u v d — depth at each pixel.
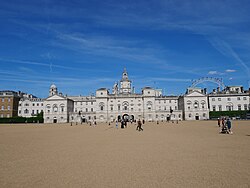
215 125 70.94
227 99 159.88
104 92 162.38
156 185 10.94
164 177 12.23
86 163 15.71
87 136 37.94
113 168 14.26
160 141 28.36
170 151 20.25
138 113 160.88
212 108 160.25
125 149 21.89
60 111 163.50
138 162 15.90
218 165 14.68
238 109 158.00
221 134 37.22
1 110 165.00
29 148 22.98
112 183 11.30
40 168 14.37
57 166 14.88
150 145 24.56
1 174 13.05
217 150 20.36
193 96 158.75
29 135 40.59
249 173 12.74
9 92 167.88
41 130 57.69
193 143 25.56
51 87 197.75
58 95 164.62
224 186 10.66
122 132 47.69
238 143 24.92
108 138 33.84
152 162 15.85
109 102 162.38
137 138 33.12
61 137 36.09
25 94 189.50
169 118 160.12
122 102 162.00
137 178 12.09
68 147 23.64
